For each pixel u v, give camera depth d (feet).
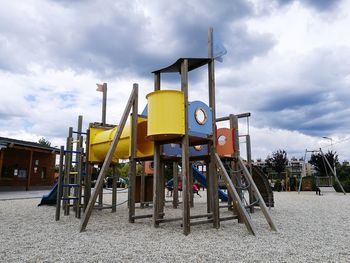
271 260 10.88
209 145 19.92
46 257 11.19
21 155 67.51
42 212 25.82
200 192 67.31
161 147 21.20
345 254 11.77
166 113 17.22
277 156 131.23
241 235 15.78
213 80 20.38
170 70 21.06
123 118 20.35
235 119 23.30
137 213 26.27
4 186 63.00
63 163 24.63
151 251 12.17
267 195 30.53
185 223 16.02
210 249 12.54
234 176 25.11
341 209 29.09
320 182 80.74
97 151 26.73
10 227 18.06
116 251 12.14
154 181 18.63
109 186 77.41
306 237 15.20
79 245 13.21
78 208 22.50
